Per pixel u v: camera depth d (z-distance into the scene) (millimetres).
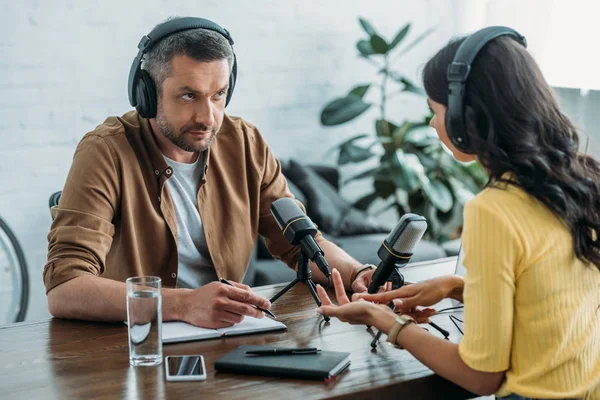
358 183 4363
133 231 1926
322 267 1679
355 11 4211
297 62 4074
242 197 2102
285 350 1440
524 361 1290
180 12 3691
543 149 1281
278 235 2162
